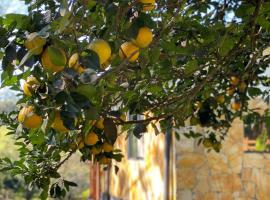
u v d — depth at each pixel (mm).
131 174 11383
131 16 2164
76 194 22266
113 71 2201
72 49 2090
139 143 10906
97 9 2322
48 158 3561
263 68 5031
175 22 3170
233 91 5148
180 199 8281
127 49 2207
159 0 2969
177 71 3643
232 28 3465
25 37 2068
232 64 4348
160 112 4176
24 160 3619
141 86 3512
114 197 12930
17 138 3533
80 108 1945
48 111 2162
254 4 3527
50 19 2141
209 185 8375
